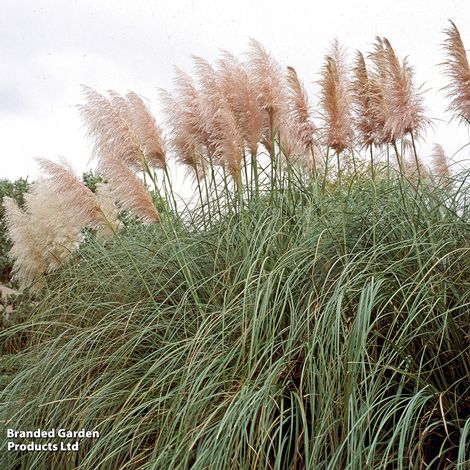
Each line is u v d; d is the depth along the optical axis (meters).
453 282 4.26
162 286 5.57
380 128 5.70
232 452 3.66
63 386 4.90
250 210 5.81
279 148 6.43
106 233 6.93
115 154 5.66
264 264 4.99
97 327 5.32
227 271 5.23
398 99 5.31
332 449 3.58
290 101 6.13
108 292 6.20
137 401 4.57
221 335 4.72
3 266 11.13
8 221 7.33
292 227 5.44
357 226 5.26
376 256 4.61
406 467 3.56
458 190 5.22
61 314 6.19
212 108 5.90
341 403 3.72
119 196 5.59
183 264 5.66
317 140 6.23
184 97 6.50
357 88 5.88
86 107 5.61
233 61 6.01
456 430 3.84
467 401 3.98
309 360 3.93
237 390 4.12
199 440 4.02
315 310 4.14
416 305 4.09
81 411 4.61
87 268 6.65
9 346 7.30
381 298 4.29
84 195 5.80
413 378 3.92
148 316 5.42
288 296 4.62
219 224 6.16
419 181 5.37
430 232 4.52
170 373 4.30
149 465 3.91
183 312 5.23
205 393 4.15
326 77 5.83
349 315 4.36
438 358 4.12
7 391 5.51
